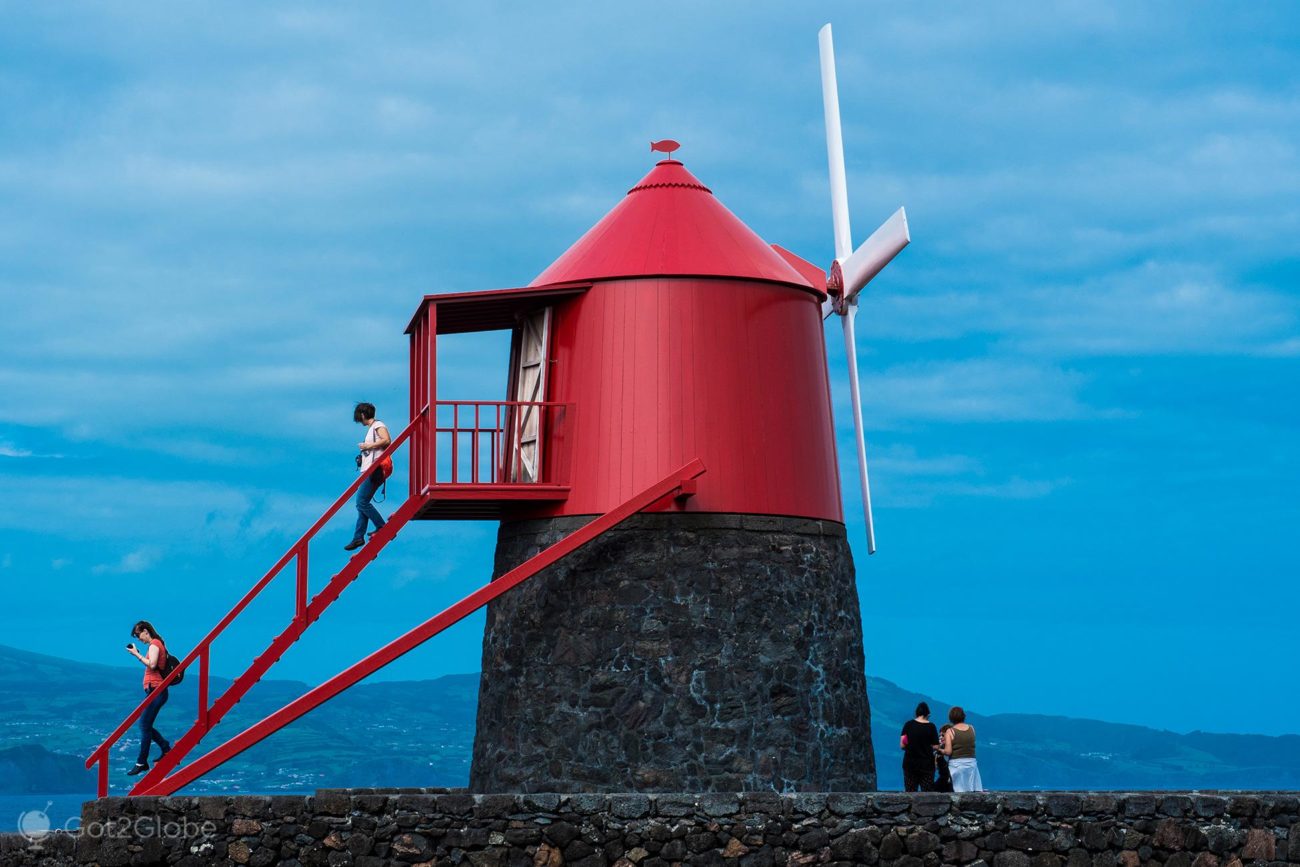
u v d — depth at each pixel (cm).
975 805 1529
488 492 1769
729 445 1802
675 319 1820
